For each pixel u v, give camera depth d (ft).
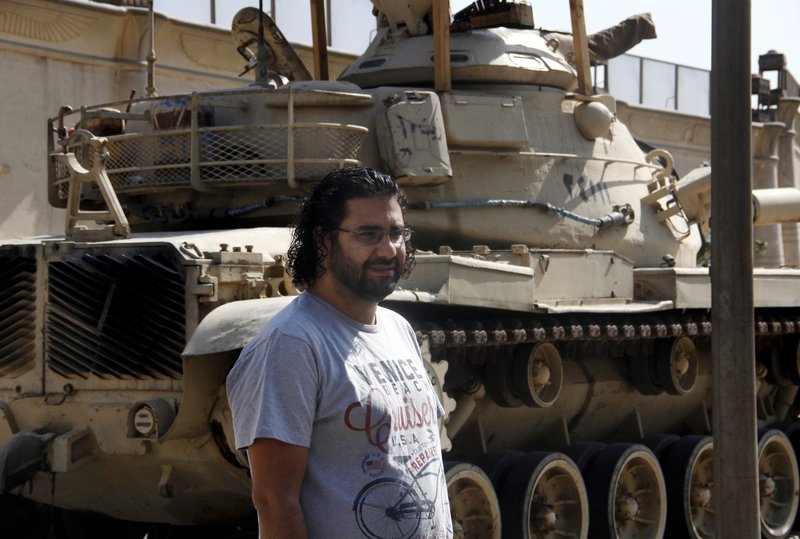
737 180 27.53
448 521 14.20
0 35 52.24
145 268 25.96
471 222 34.37
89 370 26.40
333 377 13.57
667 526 39.04
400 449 13.74
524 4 40.32
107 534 34.83
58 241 27.37
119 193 33.47
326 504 13.37
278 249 28.02
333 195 14.29
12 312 27.55
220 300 25.44
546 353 33.71
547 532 33.58
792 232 92.17
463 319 30.40
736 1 27.20
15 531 33.37
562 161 36.68
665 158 40.42
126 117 32.81
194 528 34.58
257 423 13.26
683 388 39.01
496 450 36.40
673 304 36.09
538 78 37.32
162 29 57.11
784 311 43.14
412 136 32.91
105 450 26.53
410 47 37.50
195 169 31.45
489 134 34.53
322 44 42.22
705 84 89.10
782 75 91.97
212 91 32.17
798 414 48.06
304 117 33.04
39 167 54.08
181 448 25.70
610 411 39.65
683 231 40.83
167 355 25.70
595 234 36.81
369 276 14.17
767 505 42.86
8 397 27.81
